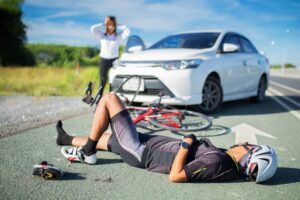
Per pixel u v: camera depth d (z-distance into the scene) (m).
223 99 7.21
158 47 7.46
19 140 4.55
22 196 2.80
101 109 3.43
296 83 19.80
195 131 5.13
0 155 3.88
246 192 3.00
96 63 35.56
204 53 6.70
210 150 3.00
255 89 8.60
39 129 5.26
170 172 3.03
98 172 3.40
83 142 3.87
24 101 8.84
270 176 2.98
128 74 6.41
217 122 6.10
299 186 3.18
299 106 8.51
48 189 2.96
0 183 3.05
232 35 7.86
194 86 6.23
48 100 9.06
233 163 3.01
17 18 37.72
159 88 6.16
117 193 2.92
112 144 3.62
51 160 3.73
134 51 7.41
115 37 7.89
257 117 6.73
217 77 6.95
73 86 13.04
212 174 2.96
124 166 3.59
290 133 5.38
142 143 3.31
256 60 8.49
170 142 3.21
